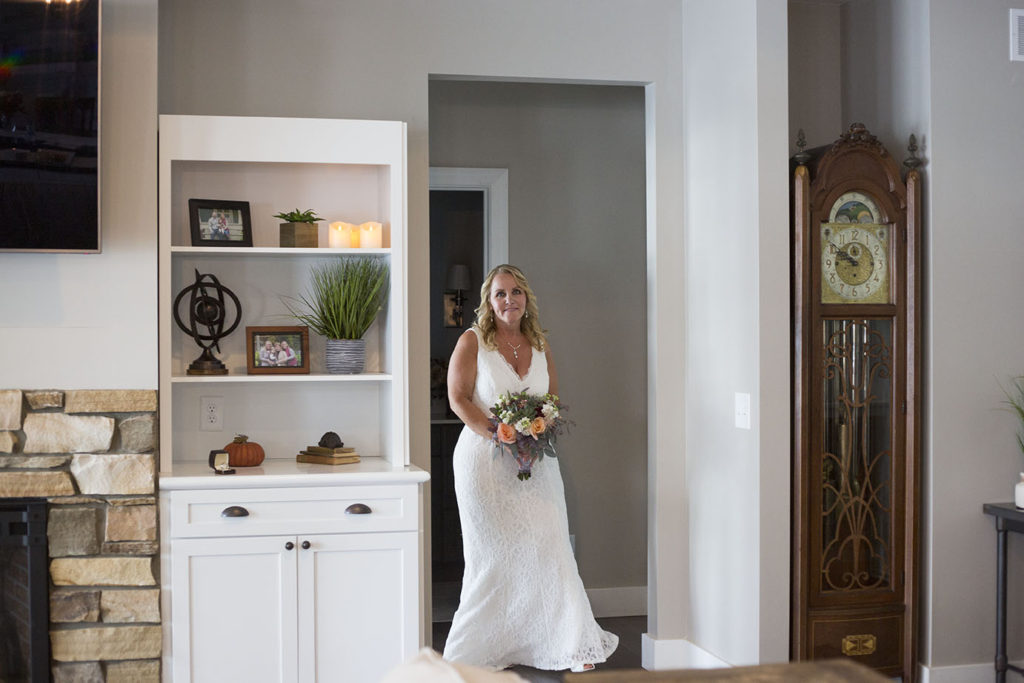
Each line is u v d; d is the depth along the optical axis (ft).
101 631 11.53
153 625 11.62
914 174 12.87
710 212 13.84
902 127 13.55
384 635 12.09
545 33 14.30
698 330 14.21
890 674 12.96
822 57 14.73
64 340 11.48
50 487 11.41
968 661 13.16
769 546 12.59
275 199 13.28
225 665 11.74
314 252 12.50
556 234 17.24
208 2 13.28
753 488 12.73
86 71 11.14
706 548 13.99
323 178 13.42
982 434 13.20
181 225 12.94
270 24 13.44
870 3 14.14
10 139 10.98
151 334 11.68
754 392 12.69
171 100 13.20
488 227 17.21
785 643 12.64
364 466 12.65
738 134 13.04
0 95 10.92
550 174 17.21
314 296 13.33
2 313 11.35
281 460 13.28
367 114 13.75
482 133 16.99
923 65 13.12
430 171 16.80
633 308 17.53
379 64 13.78
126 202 11.64
